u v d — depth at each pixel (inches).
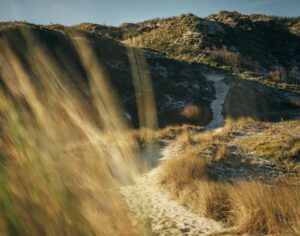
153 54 2003.0
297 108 1558.8
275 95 1688.0
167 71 1809.8
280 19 3850.9
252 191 330.0
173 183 442.6
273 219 276.5
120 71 1595.7
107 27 3127.5
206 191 372.5
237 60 2285.9
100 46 1721.2
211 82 1780.3
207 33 2706.7
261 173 558.3
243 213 300.4
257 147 689.0
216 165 571.8
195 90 1633.9
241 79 1814.7
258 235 271.1
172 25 2942.9
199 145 706.8
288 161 623.2
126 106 1318.9
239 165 592.4
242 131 856.9
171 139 805.9
